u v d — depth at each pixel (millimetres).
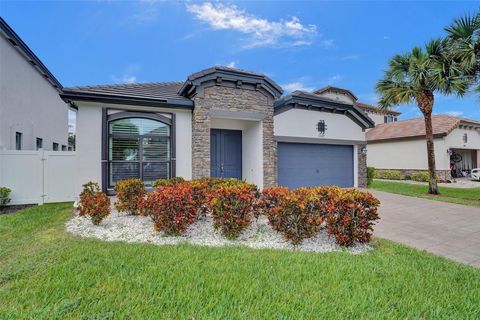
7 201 8984
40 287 3193
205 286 3314
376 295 3215
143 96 9266
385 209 9320
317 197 5258
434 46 11539
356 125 14766
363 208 5164
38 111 14273
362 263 4207
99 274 3564
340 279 3615
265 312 2801
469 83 11008
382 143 25141
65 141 19469
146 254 4340
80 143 8781
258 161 11133
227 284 3363
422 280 3674
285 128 12523
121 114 9281
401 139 23344
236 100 10453
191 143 10234
